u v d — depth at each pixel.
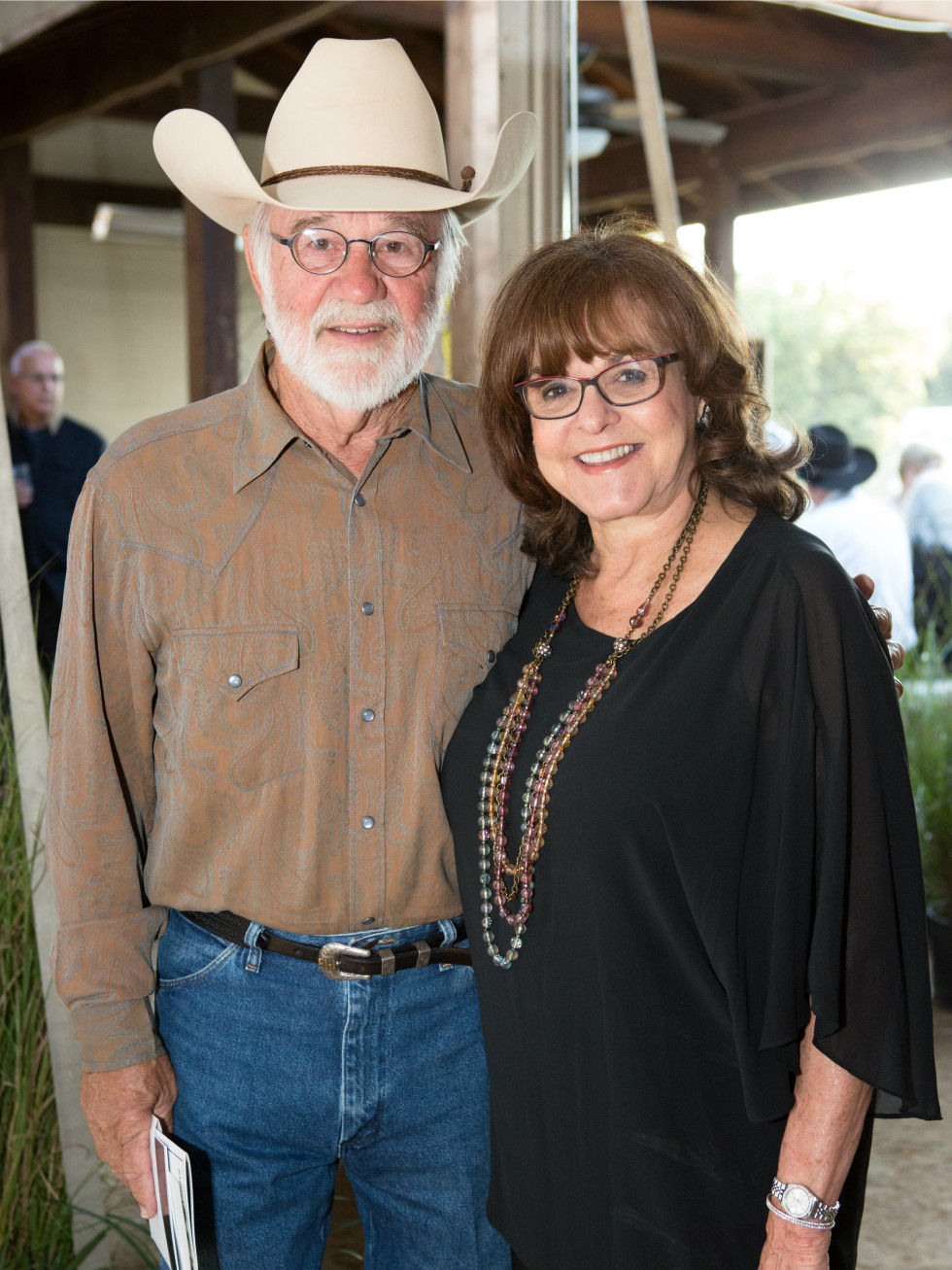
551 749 1.32
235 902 1.41
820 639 1.19
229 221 1.54
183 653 1.39
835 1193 1.21
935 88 6.13
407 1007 1.44
